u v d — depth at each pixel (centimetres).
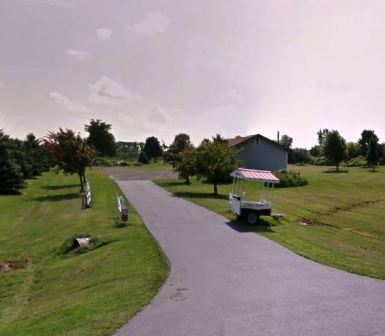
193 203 3081
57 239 2173
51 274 1645
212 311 1066
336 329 963
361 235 2442
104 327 972
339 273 1407
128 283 1311
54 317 1107
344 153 7719
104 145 12162
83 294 1301
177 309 1077
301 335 930
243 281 1311
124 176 6097
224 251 1684
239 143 6097
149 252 1650
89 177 5916
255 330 955
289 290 1229
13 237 2339
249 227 2203
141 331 951
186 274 1378
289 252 1683
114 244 1866
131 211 2694
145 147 11850
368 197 4212
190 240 1870
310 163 10994
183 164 4256
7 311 1332
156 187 4391
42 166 6919
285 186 4988
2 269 1778
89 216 2698
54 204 3394
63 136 4075
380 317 1033
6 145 4300
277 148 6281
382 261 1722
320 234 2258
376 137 8094
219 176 3734
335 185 5131
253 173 2431
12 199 3766
